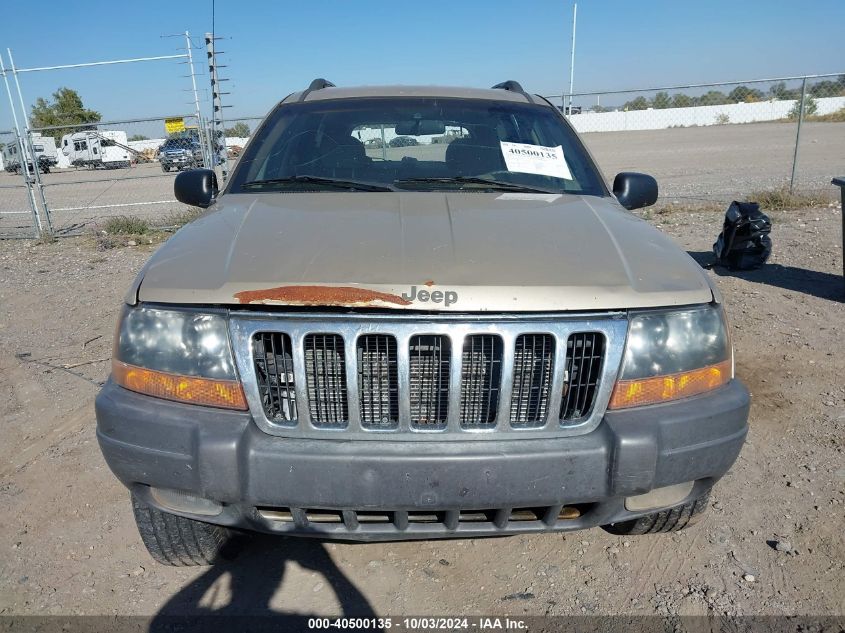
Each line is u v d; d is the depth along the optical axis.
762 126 35.22
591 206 2.90
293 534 2.25
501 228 2.53
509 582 2.68
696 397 2.24
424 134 3.44
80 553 2.87
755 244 7.10
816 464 3.42
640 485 2.12
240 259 2.31
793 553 2.77
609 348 2.15
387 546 2.92
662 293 2.22
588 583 2.66
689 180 15.31
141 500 2.35
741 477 3.34
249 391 2.12
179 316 2.18
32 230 12.05
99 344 5.55
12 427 4.05
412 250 2.32
